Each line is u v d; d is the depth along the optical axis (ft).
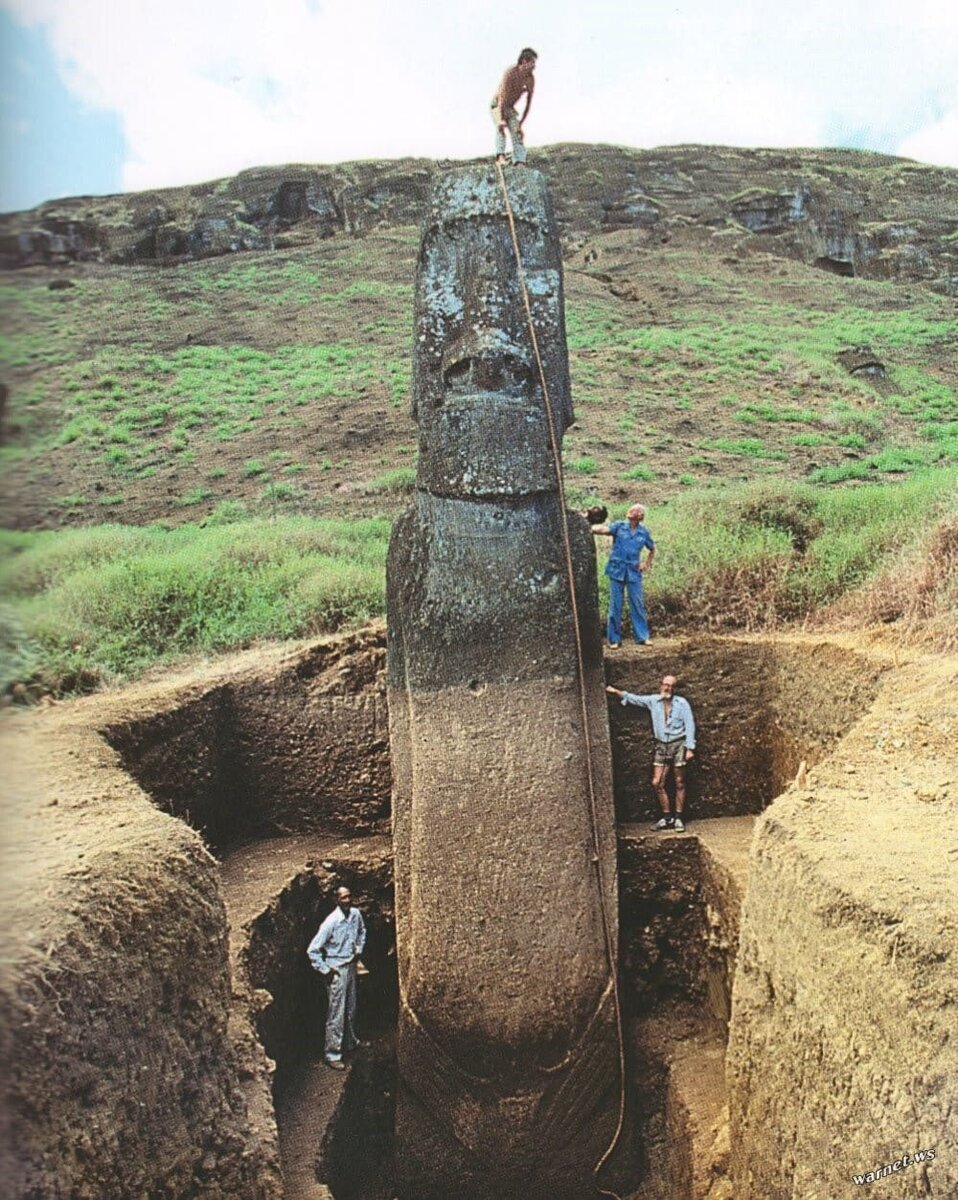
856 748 22.66
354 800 30.42
